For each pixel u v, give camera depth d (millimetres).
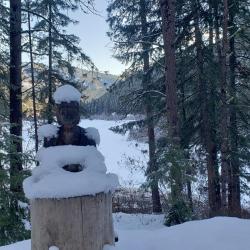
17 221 8000
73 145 3082
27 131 17484
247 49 14508
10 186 8102
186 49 14438
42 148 3154
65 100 2979
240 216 12305
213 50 14812
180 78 14781
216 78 13711
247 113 14945
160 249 4645
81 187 2902
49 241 2951
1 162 8195
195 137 15586
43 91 17547
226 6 12180
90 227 2953
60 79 17594
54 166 2996
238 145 14203
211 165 14453
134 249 4652
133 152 38281
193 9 14195
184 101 15227
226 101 12547
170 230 5121
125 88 17844
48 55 17375
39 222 2986
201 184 15656
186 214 10469
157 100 15797
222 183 12719
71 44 15773
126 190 22375
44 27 16875
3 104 14266
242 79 15094
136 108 16766
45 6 16844
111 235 3143
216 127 14297
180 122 15281
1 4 12945
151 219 14719
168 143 10852
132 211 18672
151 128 18438
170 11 11195
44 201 2945
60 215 2922
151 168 11703
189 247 4629
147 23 18078
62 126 3117
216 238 4777
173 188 10188
